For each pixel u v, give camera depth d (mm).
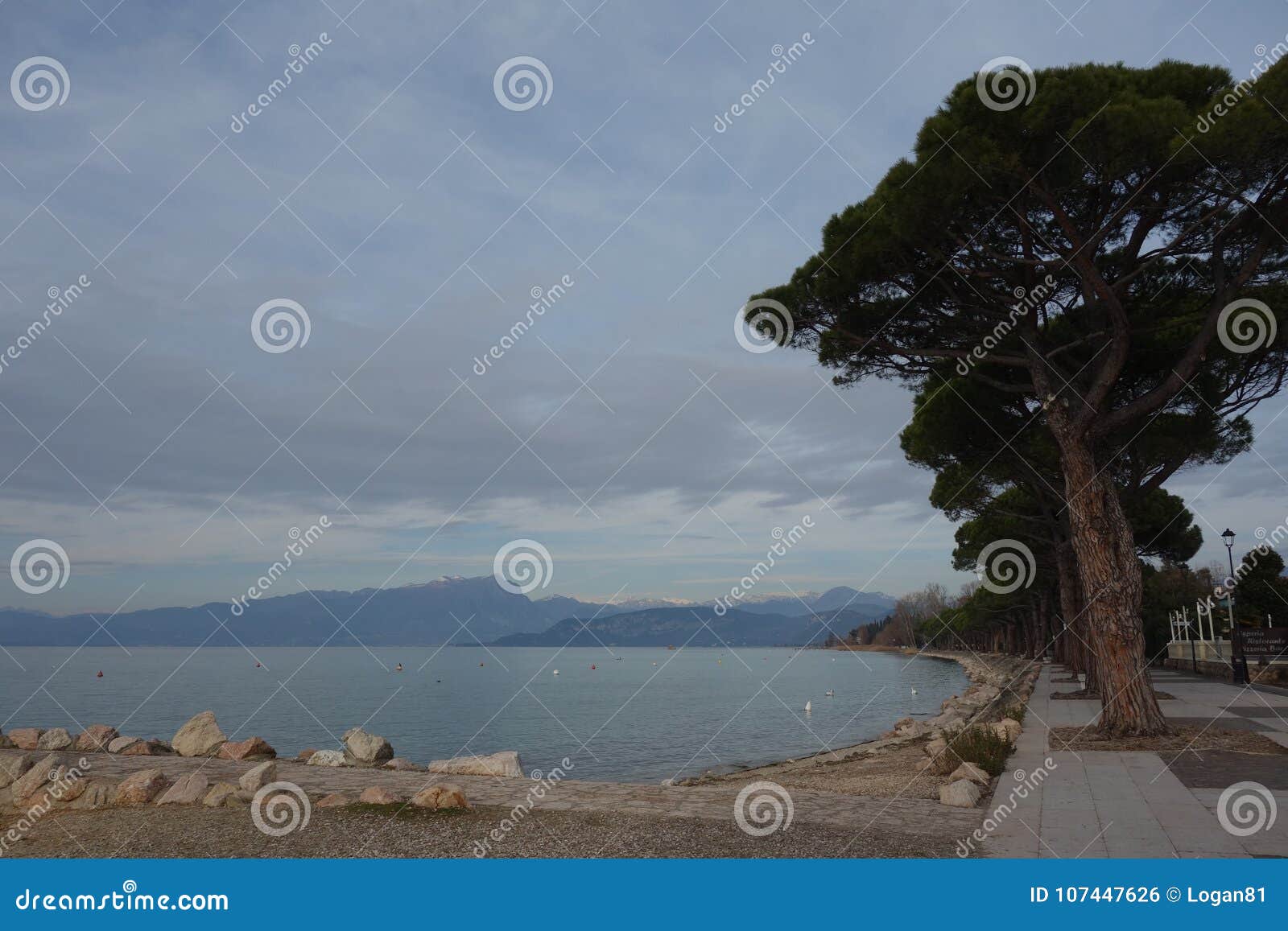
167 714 44938
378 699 59000
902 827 9688
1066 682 37969
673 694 64625
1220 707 23312
